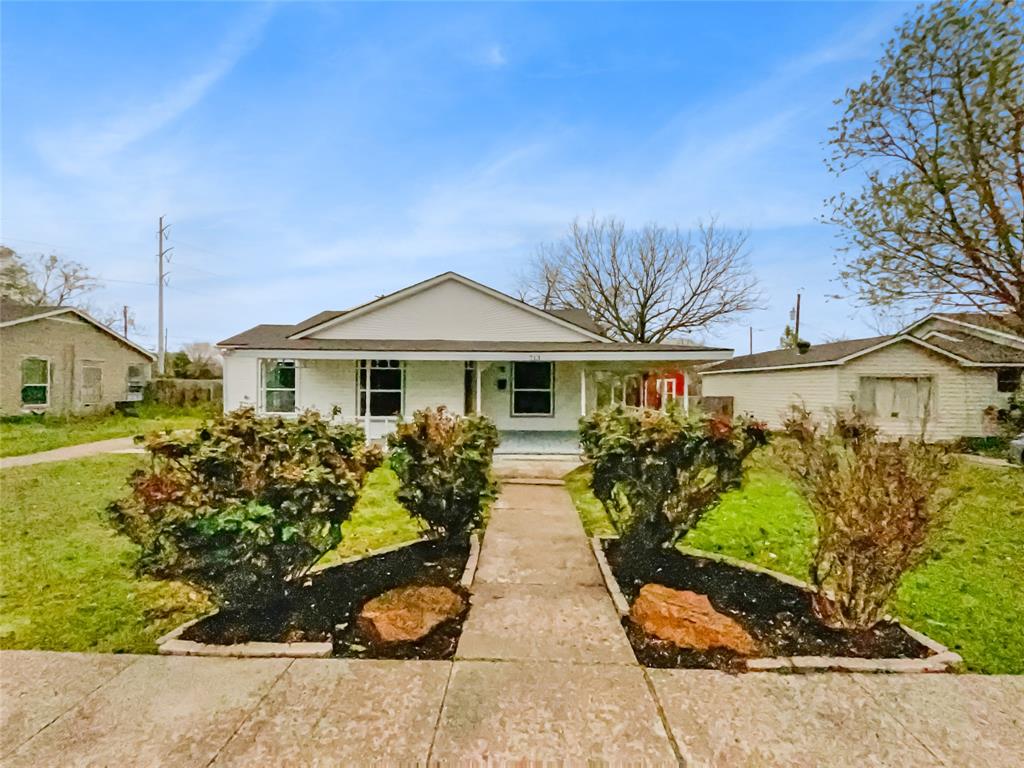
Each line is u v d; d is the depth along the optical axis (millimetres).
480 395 12578
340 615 3480
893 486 3199
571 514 6441
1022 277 7824
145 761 2154
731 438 4434
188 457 3227
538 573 4344
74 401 19031
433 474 4738
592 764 2160
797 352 19609
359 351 11688
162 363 28812
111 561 4672
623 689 2691
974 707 2578
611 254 32531
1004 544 5480
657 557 4691
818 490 3396
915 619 3668
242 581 3189
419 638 3186
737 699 2615
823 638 3244
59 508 6617
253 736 2309
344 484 3543
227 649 3043
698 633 3203
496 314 14555
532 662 2951
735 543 5383
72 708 2504
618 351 11539
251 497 3244
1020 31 6949
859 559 3223
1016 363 14984
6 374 16703
